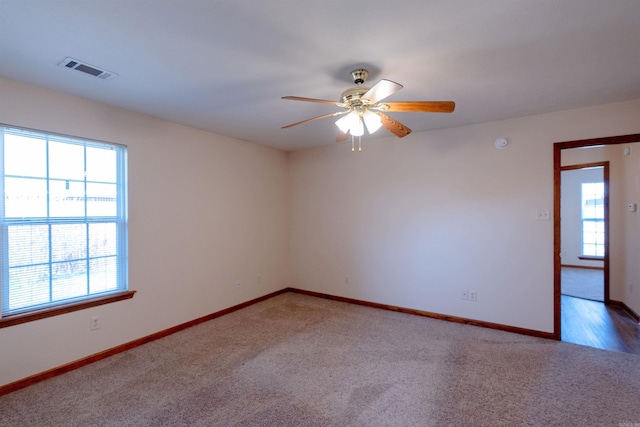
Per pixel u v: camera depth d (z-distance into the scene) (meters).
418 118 3.41
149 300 3.26
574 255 7.11
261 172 4.70
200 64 2.13
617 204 4.44
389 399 2.25
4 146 2.36
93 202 2.88
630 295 4.12
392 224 4.22
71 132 2.67
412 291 4.08
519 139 3.39
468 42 1.87
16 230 2.43
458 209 3.75
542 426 1.96
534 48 1.94
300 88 2.54
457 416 2.06
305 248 5.05
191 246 3.69
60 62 2.10
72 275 2.74
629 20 1.66
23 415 2.09
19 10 1.54
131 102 2.86
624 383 2.43
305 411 2.13
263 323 3.77
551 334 3.27
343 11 1.57
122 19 1.63
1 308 2.35
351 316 4.00
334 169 4.72
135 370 2.67
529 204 3.35
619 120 2.92
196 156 3.75
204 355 2.94
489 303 3.59
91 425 2.00
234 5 1.52
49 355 2.55
